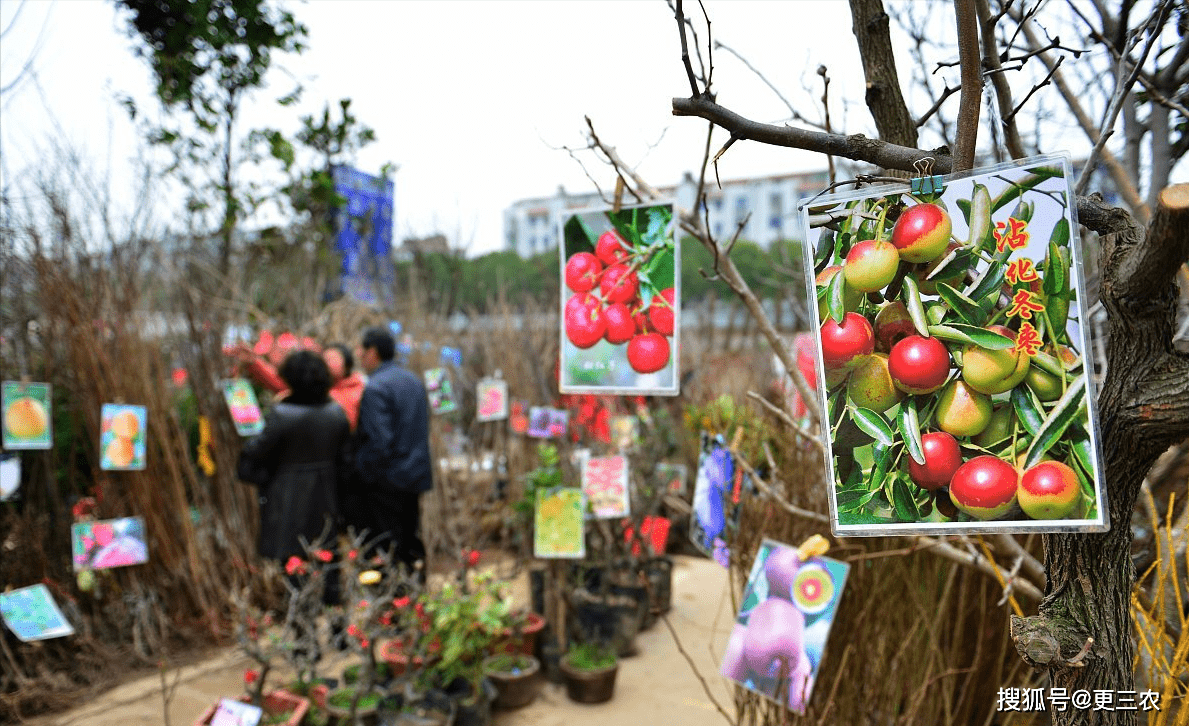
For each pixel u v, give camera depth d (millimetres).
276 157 4129
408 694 2678
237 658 3455
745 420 2928
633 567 3977
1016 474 896
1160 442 891
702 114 1070
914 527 936
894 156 1045
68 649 3387
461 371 5992
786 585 1920
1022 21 1353
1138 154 1778
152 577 3686
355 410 4047
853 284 972
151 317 3838
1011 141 1420
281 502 3385
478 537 5070
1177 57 1534
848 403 973
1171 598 1519
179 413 4004
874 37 1375
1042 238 890
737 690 2121
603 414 4762
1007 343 904
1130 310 880
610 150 1605
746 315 6352
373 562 3066
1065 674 958
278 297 4727
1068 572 974
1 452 3273
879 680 2057
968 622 2146
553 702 3211
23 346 3500
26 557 3344
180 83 3410
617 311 1632
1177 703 1398
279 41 3115
